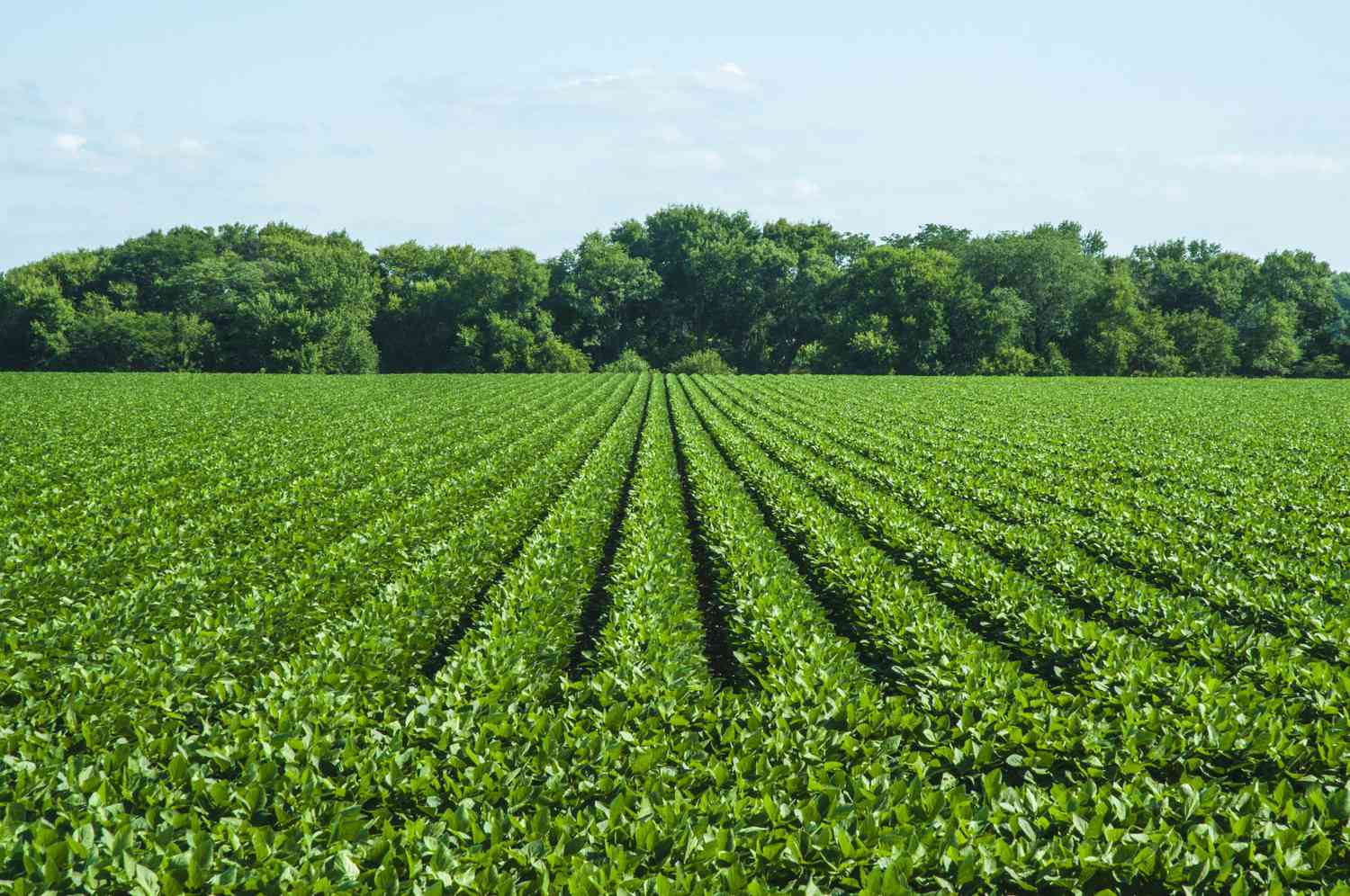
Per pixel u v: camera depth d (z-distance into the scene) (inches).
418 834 253.4
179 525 722.8
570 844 250.7
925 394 2591.0
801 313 5108.3
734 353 5118.1
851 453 1196.5
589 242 5000.0
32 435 1376.7
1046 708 362.3
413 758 307.4
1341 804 275.6
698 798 288.0
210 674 386.6
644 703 359.9
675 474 1024.9
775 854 250.5
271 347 3841.0
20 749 304.7
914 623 452.8
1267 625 510.3
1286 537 722.2
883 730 343.0
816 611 511.8
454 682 374.9
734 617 487.5
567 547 625.0
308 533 673.0
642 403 2220.7
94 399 2178.9
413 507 756.6
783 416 1834.4
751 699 373.7
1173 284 5113.2
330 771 305.3
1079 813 278.2
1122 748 328.5
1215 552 678.5
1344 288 7805.1
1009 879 247.6
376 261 5152.6
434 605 502.0
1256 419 1811.0
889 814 271.9
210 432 1441.9
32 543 622.2
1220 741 331.3
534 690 390.9
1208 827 263.0
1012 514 817.5
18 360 4052.7
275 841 249.6
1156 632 474.3
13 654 387.9
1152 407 2155.5
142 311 4859.7
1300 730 340.5
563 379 3432.6
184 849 250.2
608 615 506.6
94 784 277.1
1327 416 1903.3
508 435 1396.4
